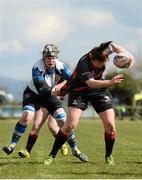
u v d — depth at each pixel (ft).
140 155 94.89
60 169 71.61
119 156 92.68
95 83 69.05
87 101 73.87
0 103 463.42
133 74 436.35
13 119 388.98
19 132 80.69
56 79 79.00
